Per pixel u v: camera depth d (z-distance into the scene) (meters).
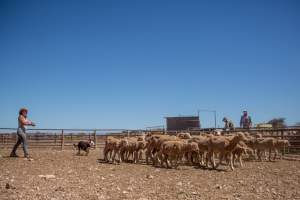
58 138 31.97
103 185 11.49
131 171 15.52
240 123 31.89
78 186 11.16
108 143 19.83
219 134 22.94
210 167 17.44
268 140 20.67
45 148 31.27
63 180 12.27
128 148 19.56
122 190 10.73
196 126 48.31
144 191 10.63
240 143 17.62
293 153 23.52
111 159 20.69
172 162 18.47
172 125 49.09
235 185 11.91
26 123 19.75
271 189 11.17
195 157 19.03
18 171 14.40
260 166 17.86
